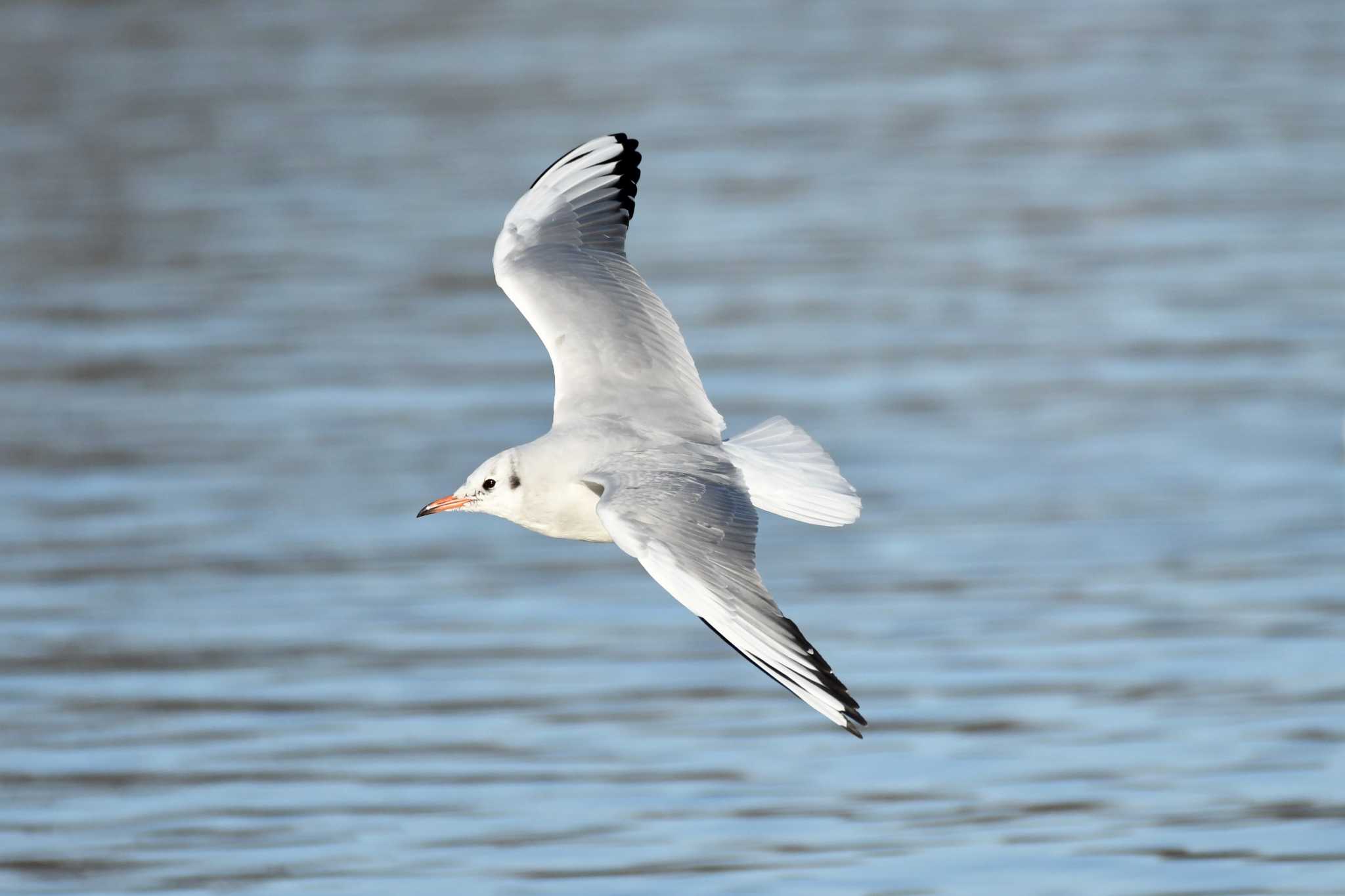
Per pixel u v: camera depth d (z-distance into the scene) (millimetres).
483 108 32750
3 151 31031
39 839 11320
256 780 12133
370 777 12109
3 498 17422
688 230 26141
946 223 26281
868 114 32250
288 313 23047
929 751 12398
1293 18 39375
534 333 22250
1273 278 23422
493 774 12156
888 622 14516
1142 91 33531
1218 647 13844
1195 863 10898
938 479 17578
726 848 11133
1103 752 12281
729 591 6461
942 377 20406
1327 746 12281
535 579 15641
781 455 7680
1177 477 17406
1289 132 30594
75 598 15141
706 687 13484
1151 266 24109
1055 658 13781
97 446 18781
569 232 8641
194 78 35469
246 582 15523
